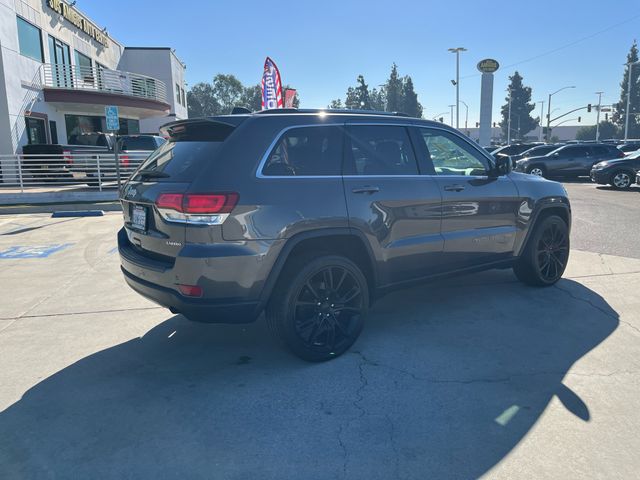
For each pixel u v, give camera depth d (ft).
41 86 70.54
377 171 13.51
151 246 12.07
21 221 39.50
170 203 11.15
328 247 12.89
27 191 52.70
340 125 13.23
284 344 12.25
